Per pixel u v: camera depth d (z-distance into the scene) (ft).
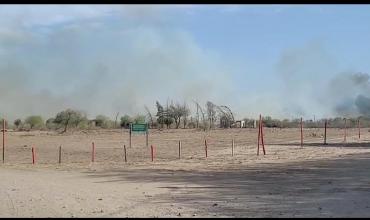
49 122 314.55
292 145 140.97
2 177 70.23
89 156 117.50
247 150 126.11
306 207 40.60
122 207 41.57
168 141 173.88
